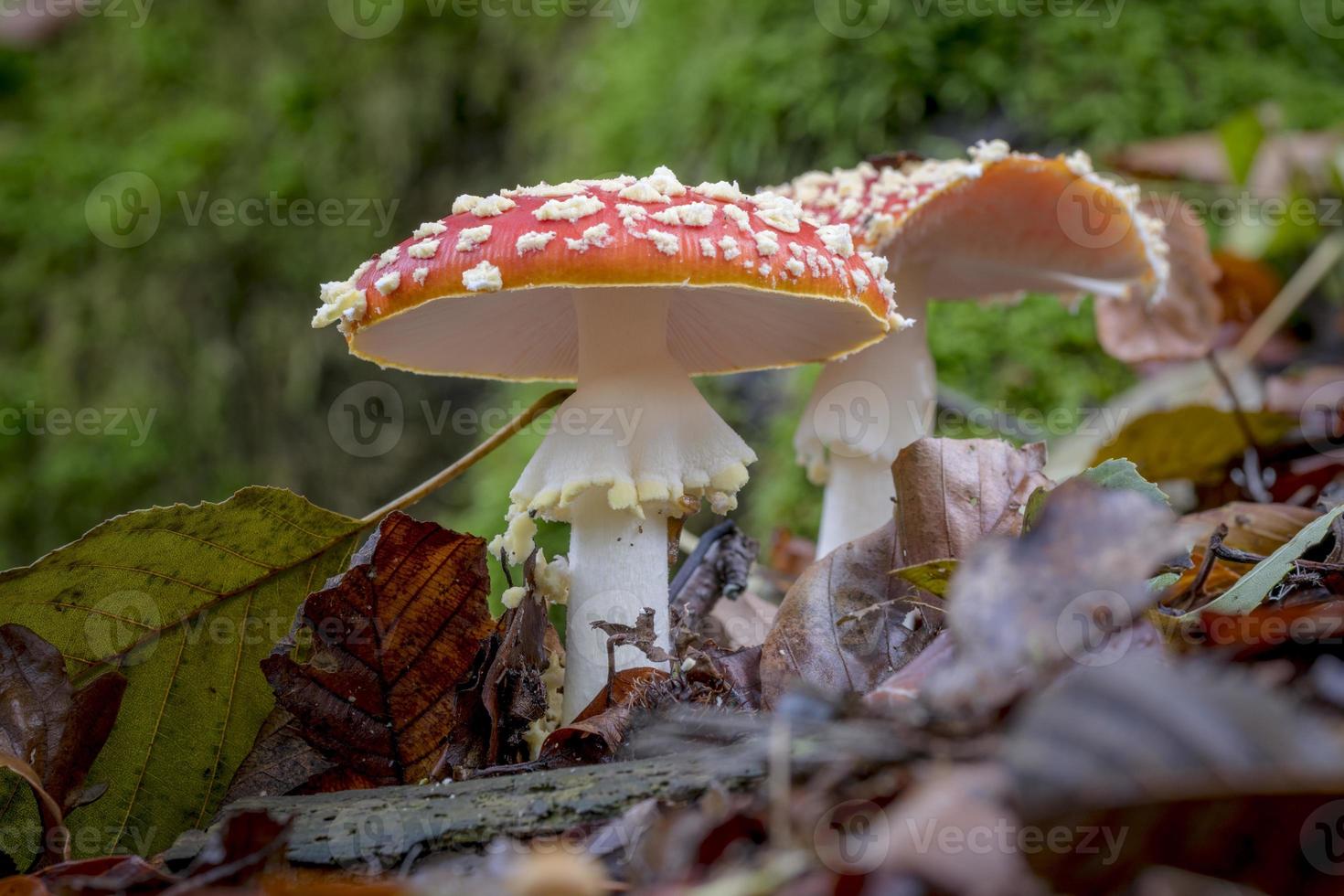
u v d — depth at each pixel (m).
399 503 0.43
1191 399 0.63
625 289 0.43
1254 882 0.29
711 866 0.33
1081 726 0.28
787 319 0.46
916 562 0.43
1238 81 0.71
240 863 0.34
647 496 0.42
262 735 0.41
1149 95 0.70
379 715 0.40
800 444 0.52
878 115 0.69
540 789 0.36
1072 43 0.71
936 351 0.66
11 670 0.39
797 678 0.42
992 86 0.70
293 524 0.41
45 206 1.05
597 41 0.88
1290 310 0.65
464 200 0.41
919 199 0.47
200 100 1.06
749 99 0.72
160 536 0.40
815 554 0.60
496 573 0.64
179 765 0.41
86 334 1.01
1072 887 0.30
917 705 0.34
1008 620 0.34
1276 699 0.28
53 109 1.10
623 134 0.79
